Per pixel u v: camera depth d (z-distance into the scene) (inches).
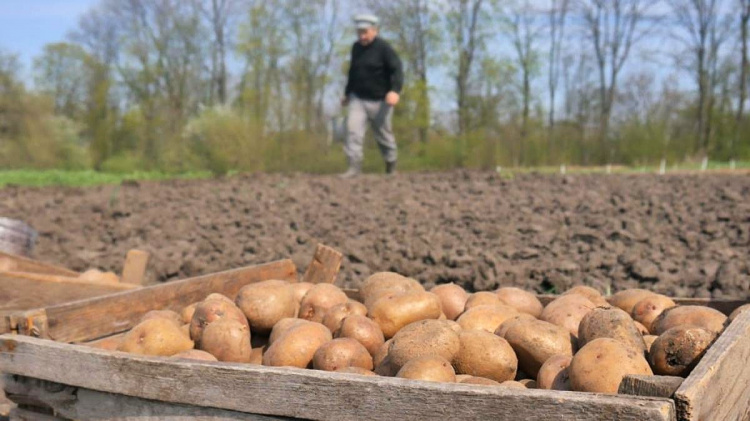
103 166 1749.5
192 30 2059.5
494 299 167.3
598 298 172.6
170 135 1653.5
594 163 1599.4
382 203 538.3
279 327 155.0
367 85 711.7
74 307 156.9
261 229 439.8
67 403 125.9
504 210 486.6
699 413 87.3
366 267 326.6
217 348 145.3
